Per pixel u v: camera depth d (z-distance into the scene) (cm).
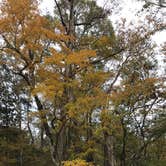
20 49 1658
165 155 2686
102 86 1914
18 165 2453
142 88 2086
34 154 2505
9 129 2542
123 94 1964
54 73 1587
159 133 2269
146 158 2558
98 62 1936
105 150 2112
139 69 2189
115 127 1858
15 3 1598
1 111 2634
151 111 2266
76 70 1636
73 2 2047
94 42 1986
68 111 1536
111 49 2034
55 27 1794
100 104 1630
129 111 2103
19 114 2655
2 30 1612
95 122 1834
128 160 2412
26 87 1800
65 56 1543
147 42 2128
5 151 2423
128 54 2106
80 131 1895
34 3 1641
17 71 1727
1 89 2614
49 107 1627
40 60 1656
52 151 1677
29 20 1631
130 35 2080
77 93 1620
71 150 1781
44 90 1480
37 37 1644
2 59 1702
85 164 1395
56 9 2083
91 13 2097
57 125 1636
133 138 2434
